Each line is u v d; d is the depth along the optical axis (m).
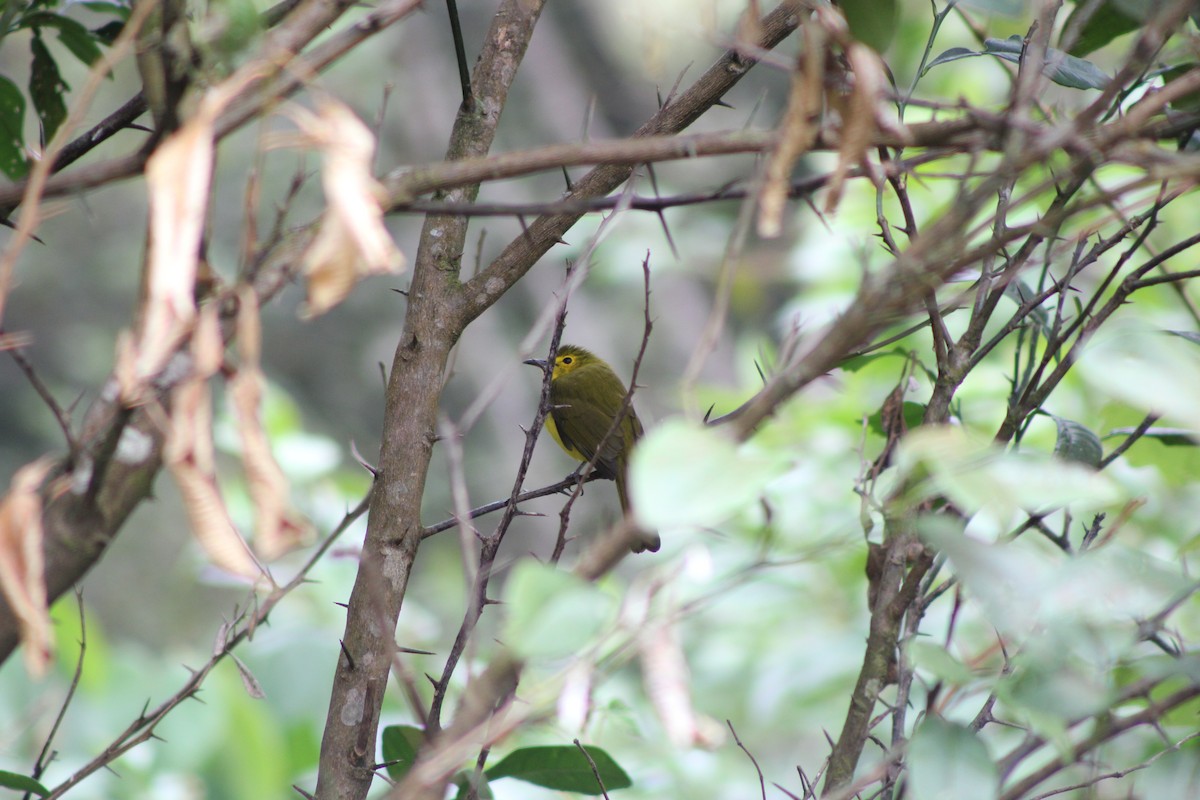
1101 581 3.44
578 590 2.96
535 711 3.40
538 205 3.31
